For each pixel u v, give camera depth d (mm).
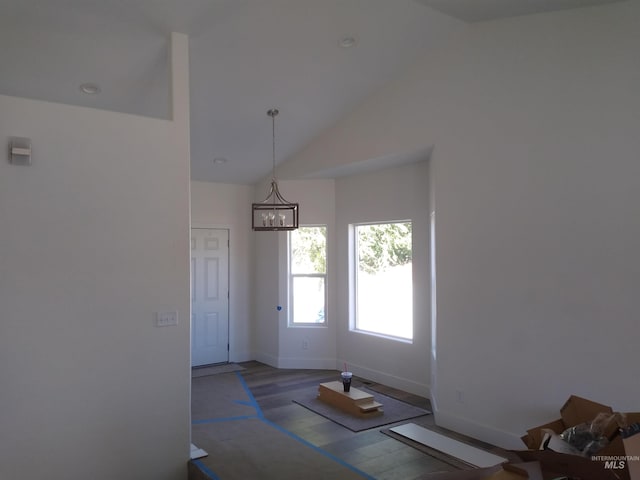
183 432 3324
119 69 3809
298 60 4141
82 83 3932
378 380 5594
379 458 3555
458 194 4055
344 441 3879
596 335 3197
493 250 3781
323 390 4926
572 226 3326
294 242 6488
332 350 6262
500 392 3713
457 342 4047
